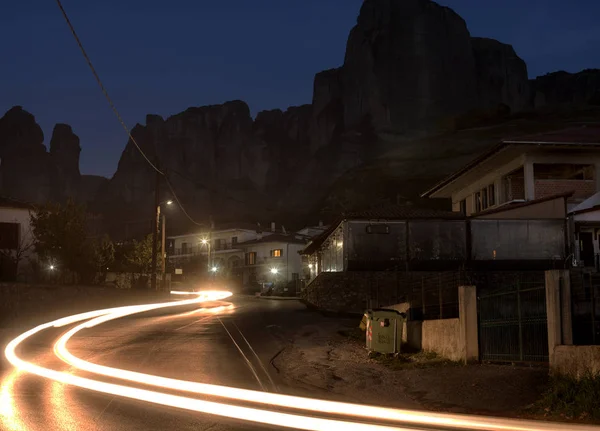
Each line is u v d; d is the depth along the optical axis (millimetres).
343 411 10781
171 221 140750
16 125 165625
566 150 34375
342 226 35938
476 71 148125
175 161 159875
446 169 100250
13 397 11555
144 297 44250
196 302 45062
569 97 154375
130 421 9562
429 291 26859
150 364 16609
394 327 17469
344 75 147625
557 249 33719
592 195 34062
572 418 10281
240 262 86500
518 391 12016
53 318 32344
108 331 25000
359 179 106562
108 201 157875
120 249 64188
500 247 34281
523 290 14055
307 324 26875
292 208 136750
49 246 42750
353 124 142500
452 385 12977
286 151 160750
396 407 11609
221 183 156750
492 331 14672
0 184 160625
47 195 164375
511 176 37000
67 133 176000
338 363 16922
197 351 19078
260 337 22797
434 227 34812
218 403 11273
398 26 140750
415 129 133875
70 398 11492
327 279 33906
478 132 110125
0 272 43500
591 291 13023
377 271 34094
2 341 22547
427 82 137125
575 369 11766
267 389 13258
